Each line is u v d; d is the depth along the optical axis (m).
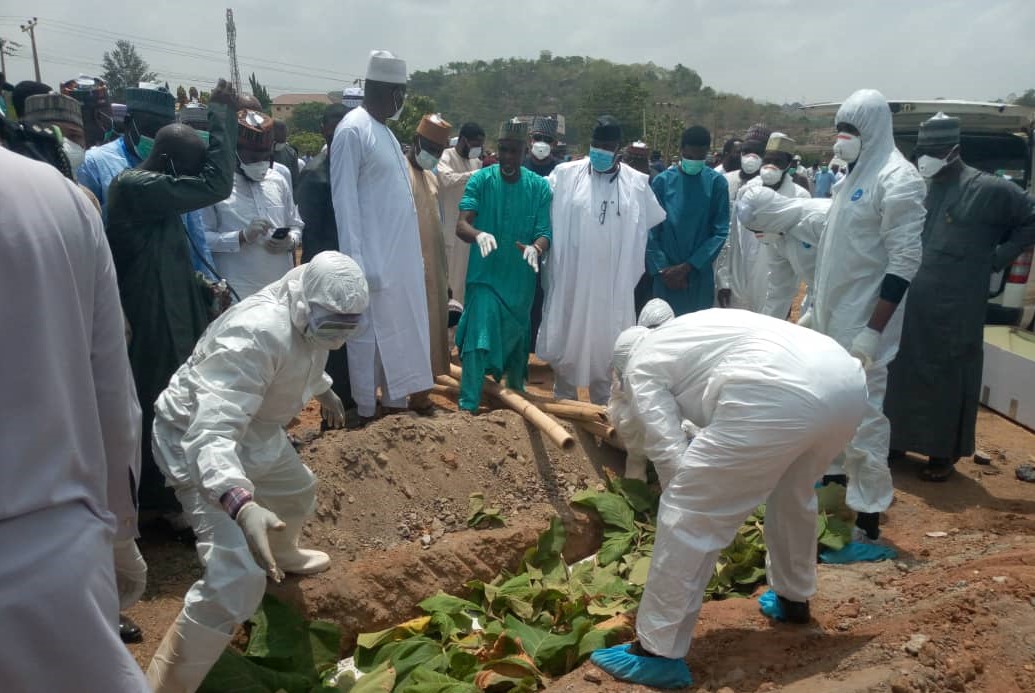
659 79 158.88
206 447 3.40
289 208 6.54
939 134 6.23
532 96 145.50
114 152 5.27
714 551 3.76
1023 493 6.44
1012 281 8.06
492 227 6.48
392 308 6.26
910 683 3.51
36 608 1.90
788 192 8.44
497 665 4.05
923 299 6.45
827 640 4.13
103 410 2.38
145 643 4.05
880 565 5.05
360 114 6.09
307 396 4.10
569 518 5.80
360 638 4.41
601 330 6.89
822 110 9.85
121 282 4.70
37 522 1.95
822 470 3.94
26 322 1.91
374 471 5.52
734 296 9.00
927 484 6.63
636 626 3.90
